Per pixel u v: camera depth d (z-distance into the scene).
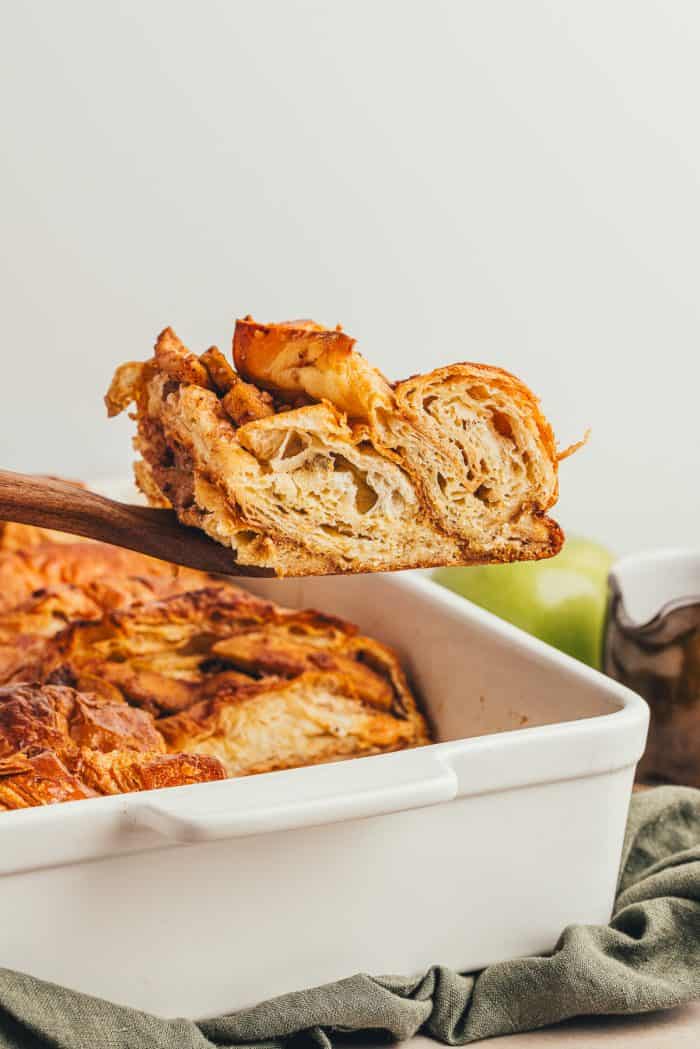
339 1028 0.66
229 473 0.66
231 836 0.62
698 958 0.69
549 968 0.67
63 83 1.19
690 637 0.85
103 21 1.18
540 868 0.69
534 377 1.34
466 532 0.69
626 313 1.34
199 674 0.82
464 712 0.81
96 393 1.26
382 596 0.87
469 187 1.29
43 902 0.63
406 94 1.27
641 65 1.29
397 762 0.66
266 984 0.66
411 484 0.68
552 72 1.28
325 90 1.25
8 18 1.16
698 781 0.86
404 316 1.31
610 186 1.31
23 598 0.91
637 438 1.36
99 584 0.90
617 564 0.91
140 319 1.26
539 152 1.30
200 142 1.23
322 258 1.29
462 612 0.82
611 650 0.89
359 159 1.27
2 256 1.21
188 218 1.25
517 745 0.68
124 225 1.23
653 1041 0.68
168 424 0.71
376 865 0.67
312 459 0.67
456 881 0.68
